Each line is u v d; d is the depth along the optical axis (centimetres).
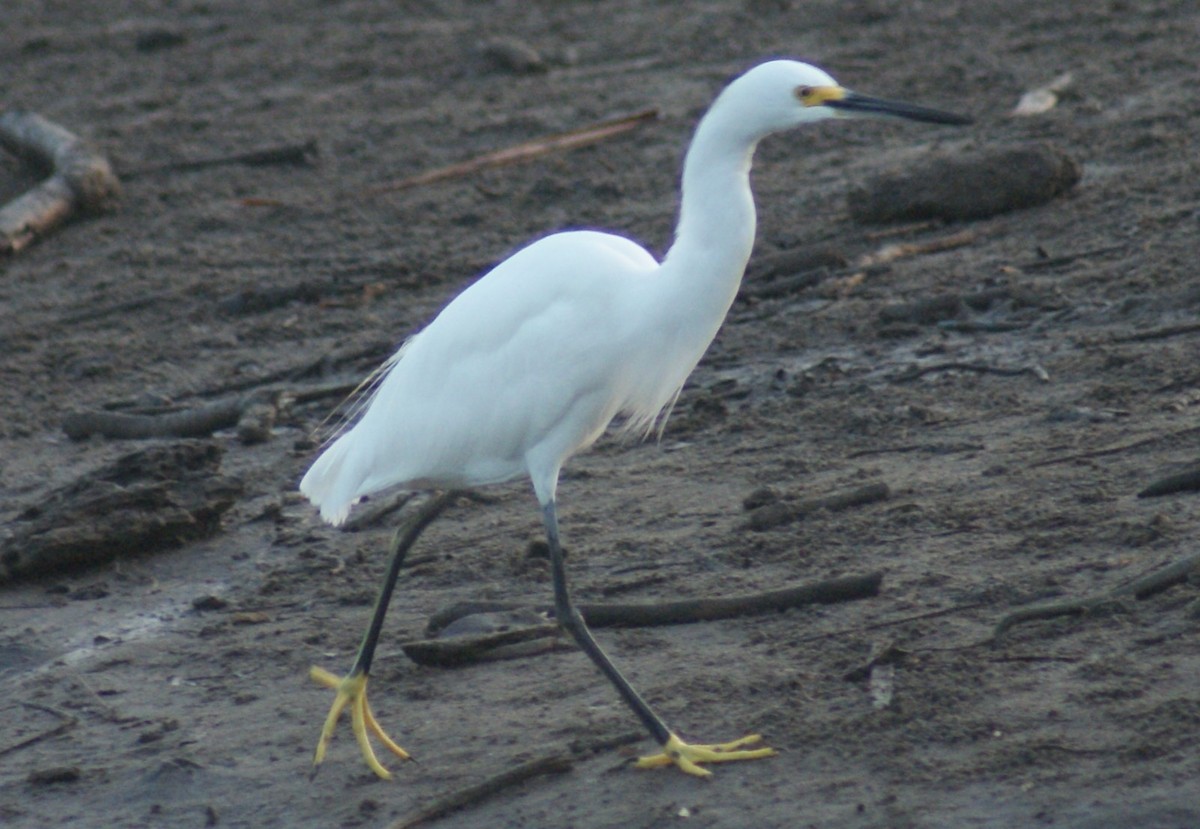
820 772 752
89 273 1956
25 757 906
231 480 1225
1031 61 2342
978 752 741
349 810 794
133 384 1579
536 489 859
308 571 1117
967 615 884
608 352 832
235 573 1142
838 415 1250
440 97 2656
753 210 831
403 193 2147
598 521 1122
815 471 1148
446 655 930
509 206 2031
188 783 845
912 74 2362
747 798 741
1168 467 1030
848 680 834
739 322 1515
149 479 1217
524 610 975
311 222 2067
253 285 1802
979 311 1437
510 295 850
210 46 3253
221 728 906
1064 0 2714
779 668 862
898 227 1708
